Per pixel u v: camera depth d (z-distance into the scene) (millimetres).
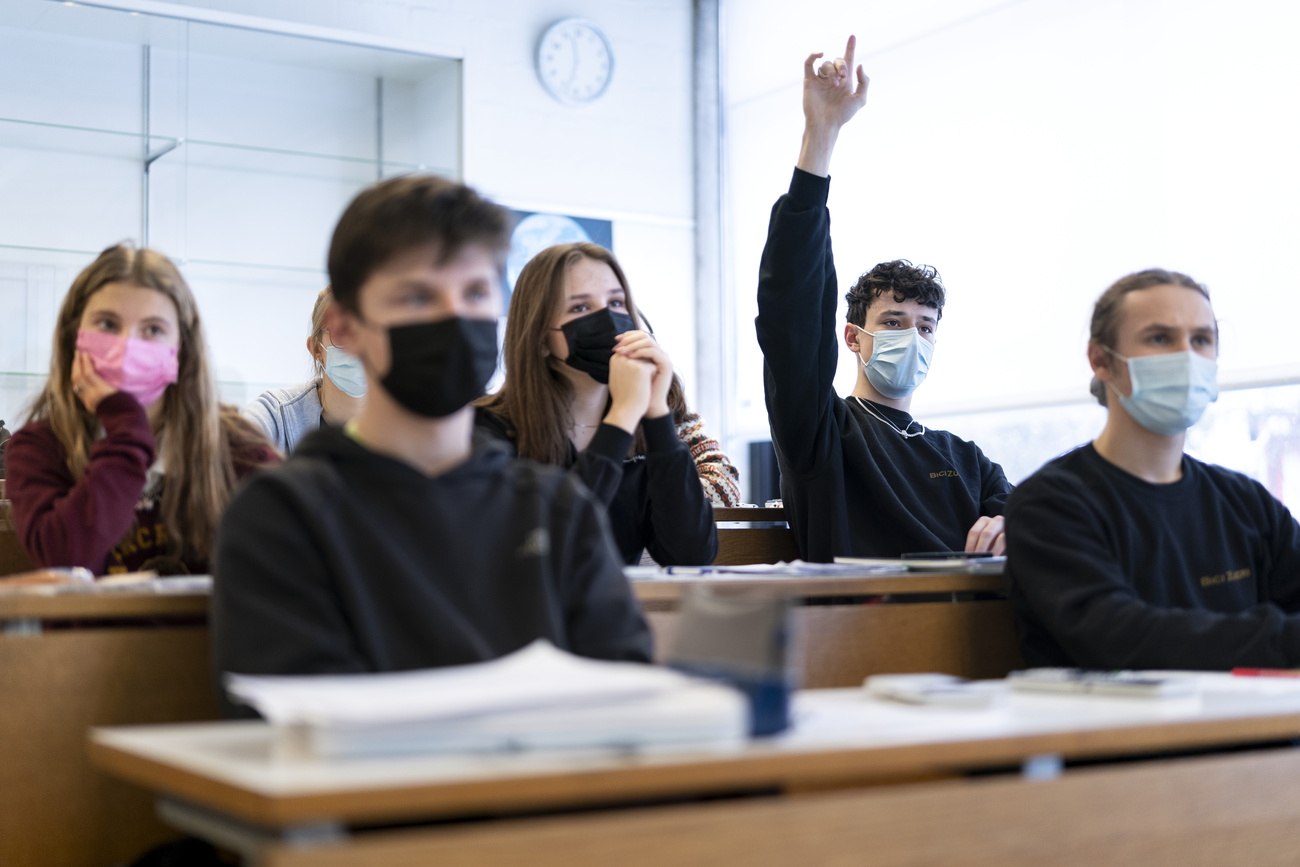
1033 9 4160
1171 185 3721
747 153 5363
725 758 732
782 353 2277
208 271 4184
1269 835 963
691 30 5449
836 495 2346
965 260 4363
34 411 1706
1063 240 4043
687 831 721
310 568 1122
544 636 1160
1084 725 888
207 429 1632
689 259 5398
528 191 5004
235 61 4371
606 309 2029
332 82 4539
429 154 4590
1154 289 1724
